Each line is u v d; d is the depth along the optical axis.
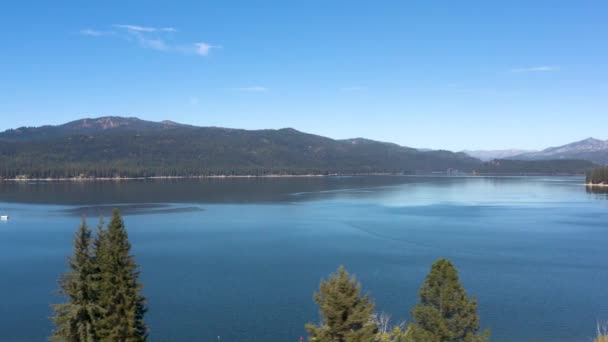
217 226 123.19
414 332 29.50
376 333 28.72
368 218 140.25
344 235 108.19
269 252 88.12
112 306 34.53
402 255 84.88
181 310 55.97
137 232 112.75
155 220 134.50
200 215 146.88
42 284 66.56
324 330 27.19
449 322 29.23
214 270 73.75
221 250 90.12
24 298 60.69
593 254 85.50
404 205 181.75
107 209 160.62
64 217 138.38
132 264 35.94
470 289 63.12
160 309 56.28
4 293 62.56
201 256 84.38
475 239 102.19
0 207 165.75
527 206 177.62
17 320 53.66
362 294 60.84
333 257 83.19
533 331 49.69
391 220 135.50
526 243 97.06
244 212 155.75
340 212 156.62
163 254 86.12
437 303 29.84
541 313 54.59
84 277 35.41
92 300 35.34
